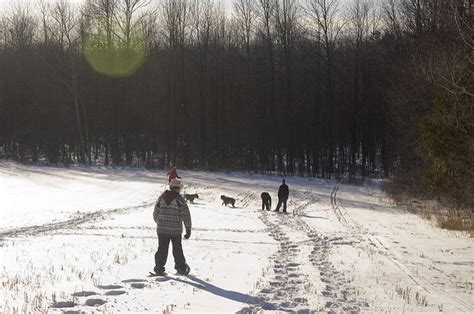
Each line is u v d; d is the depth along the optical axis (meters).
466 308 8.52
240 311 7.54
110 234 17.72
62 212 25.16
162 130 65.50
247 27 64.38
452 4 14.68
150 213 25.08
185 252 13.66
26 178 44.38
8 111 70.12
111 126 66.44
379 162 67.00
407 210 28.11
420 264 12.69
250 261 12.48
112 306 7.55
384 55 57.31
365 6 61.59
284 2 62.38
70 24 66.25
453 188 21.53
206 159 64.50
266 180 48.50
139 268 11.02
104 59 65.00
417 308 8.36
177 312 7.35
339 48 64.81
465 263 13.02
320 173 61.31
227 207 29.06
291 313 7.65
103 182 42.75
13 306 7.36
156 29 67.00
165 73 66.19
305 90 64.81
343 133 63.38
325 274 11.07
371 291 9.54
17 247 14.16
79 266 10.99
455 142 19.69
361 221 22.80
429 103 31.00
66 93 68.62
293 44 63.38
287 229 19.70
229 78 65.81
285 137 62.28
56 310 7.20
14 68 70.69
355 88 59.62
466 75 17.02
